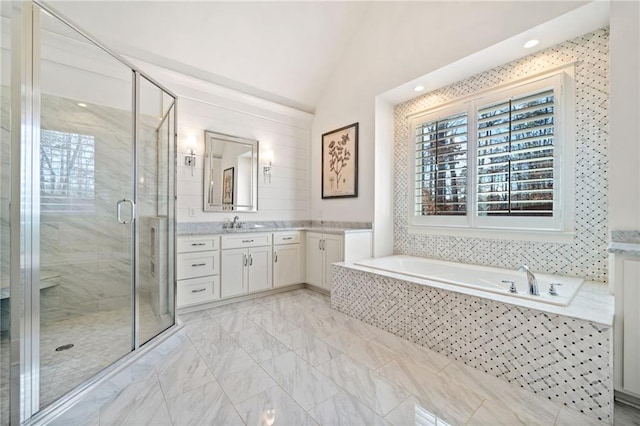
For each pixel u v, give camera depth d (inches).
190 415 55.4
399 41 125.2
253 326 100.2
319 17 132.3
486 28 96.2
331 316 110.6
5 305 70.9
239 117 147.4
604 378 56.0
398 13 125.4
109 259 95.3
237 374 69.7
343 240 128.1
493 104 108.2
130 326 77.0
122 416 55.1
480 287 79.4
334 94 160.9
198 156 133.2
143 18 107.2
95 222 96.2
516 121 101.7
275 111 161.3
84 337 80.6
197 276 115.3
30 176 53.6
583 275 88.7
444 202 125.2
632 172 65.4
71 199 92.7
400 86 125.6
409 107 139.6
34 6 55.2
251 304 125.4
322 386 65.1
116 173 93.8
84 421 53.8
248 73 141.9
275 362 75.5
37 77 55.4
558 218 92.8
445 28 107.9
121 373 65.0
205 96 135.6
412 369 73.0
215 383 66.0
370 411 56.8
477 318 74.0
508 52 98.2
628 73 66.1
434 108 128.6
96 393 58.9
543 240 96.4
